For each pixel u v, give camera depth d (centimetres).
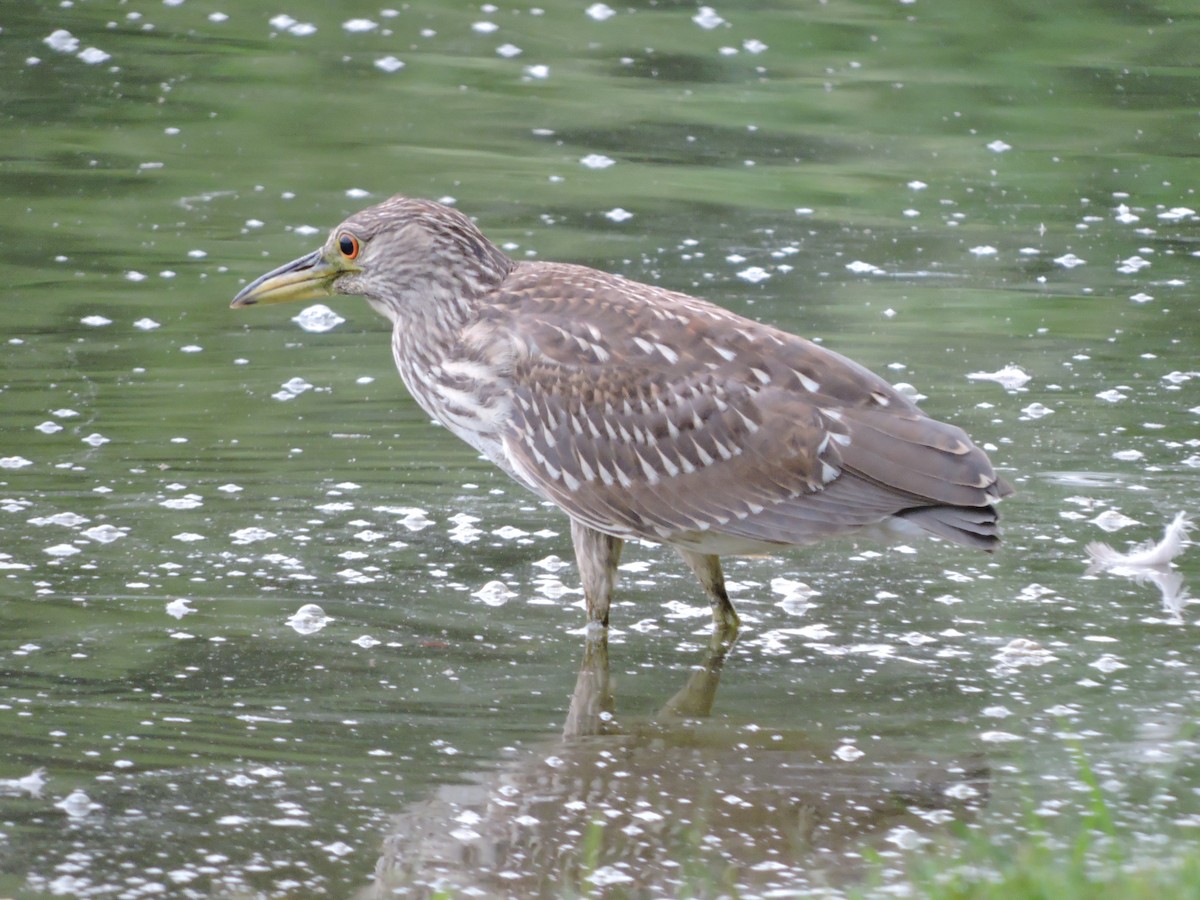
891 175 2345
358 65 2808
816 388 1069
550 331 1114
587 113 2603
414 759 902
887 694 991
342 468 1361
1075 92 2741
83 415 1461
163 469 1345
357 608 1105
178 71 2738
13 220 2055
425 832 826
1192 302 1856
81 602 1099
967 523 1027
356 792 863
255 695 976
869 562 1211
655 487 1086
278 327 1734
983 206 2223
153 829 822
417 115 2573
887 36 2992
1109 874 739
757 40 2973
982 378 1596
